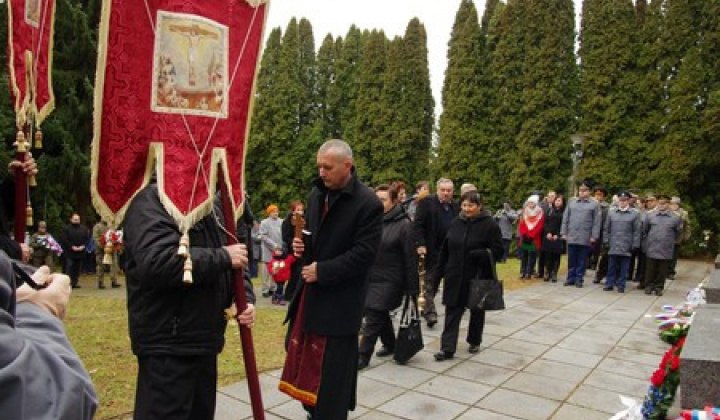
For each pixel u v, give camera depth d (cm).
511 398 475
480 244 573
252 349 251
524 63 2517
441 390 489
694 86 2092
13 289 118
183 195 230
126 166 227
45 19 306
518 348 638
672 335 659
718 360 367
